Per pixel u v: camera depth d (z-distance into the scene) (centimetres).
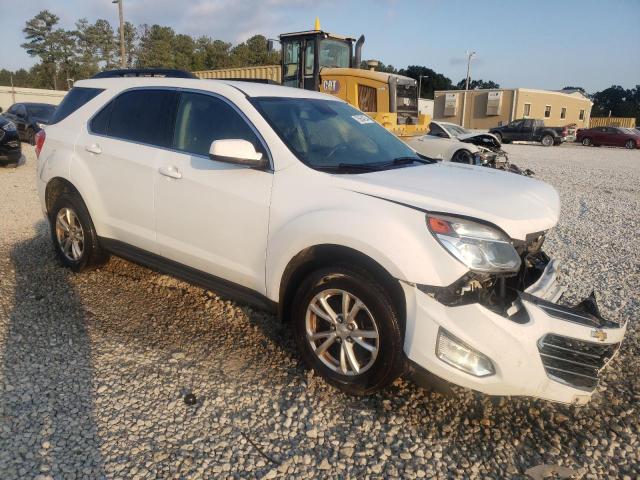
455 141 1389
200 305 450
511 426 304
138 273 516
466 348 276
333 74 1262
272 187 344
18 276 499
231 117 380
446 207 292
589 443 292
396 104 1241
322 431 294
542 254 371
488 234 283
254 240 352
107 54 7888
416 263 283
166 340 388
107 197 450
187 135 402
